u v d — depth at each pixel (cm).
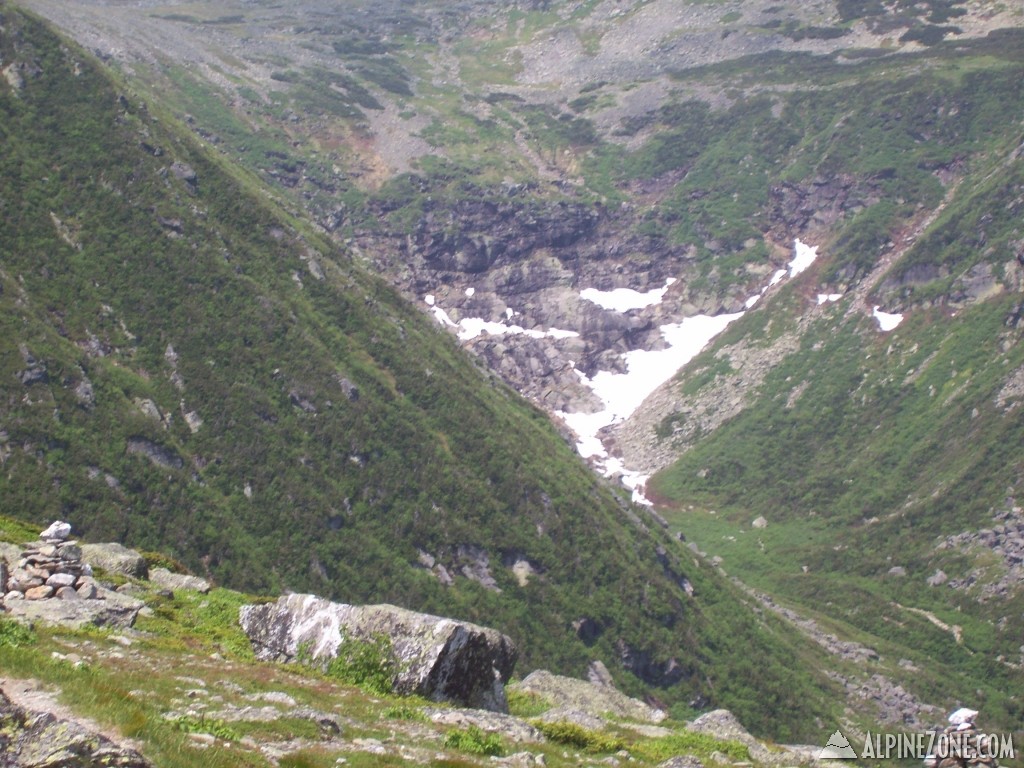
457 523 16488
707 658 16538
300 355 17538
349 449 16725
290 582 14388
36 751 2116
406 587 15175
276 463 15762
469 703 4247
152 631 4231
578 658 15488
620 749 3878
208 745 2645
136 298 16888
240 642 4484
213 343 16912
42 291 16138
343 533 15488
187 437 15475
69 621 3934
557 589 16325
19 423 13712
